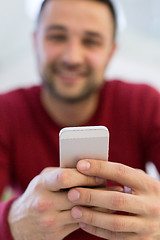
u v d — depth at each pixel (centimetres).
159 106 63
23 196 42
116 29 64
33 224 41
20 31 116
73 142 36
